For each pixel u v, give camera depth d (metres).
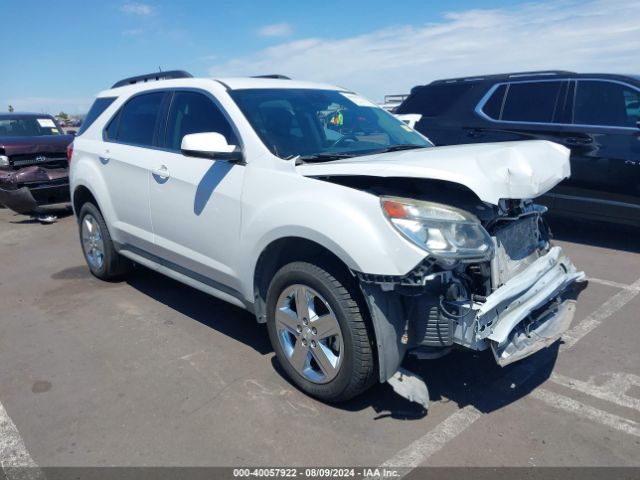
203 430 2.91
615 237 6.64
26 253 6.89
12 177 8.24
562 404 3.07
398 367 2.80
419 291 2.60
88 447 2.81
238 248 3.41
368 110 4.25
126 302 4.88
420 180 2.85
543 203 6.66
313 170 3.03
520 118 6.74
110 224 4.90
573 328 4.05
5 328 4.41
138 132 4.55
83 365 3.70
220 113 3.73
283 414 3.04
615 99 6.04
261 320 3.47
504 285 2.76
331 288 2.84
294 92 4.01
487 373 3.43
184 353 3.83
